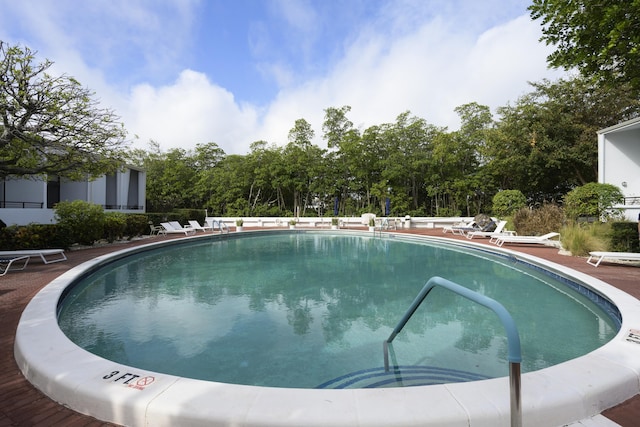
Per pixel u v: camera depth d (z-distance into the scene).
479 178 22.03
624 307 3.68
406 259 9.12
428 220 19.61
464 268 7.77
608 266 6.73
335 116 23.19
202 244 12.93
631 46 4.18
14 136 7.59
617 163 13.37
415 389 1.86
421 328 3.96
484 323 4.14
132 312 4.56
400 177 22.77
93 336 3.71
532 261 7.26
